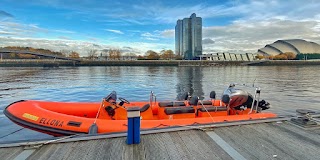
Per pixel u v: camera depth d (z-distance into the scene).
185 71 53.25
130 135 3.07
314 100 12.69
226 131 3.68
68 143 3.10
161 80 27.52
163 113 5.36
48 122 4.57
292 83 23.08
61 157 2.66
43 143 3.02
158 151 2.87
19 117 4.83
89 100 13.51
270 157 2.73
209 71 53.66
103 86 20.84
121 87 20.08
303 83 23.00
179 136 3.43
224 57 120.88
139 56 117.25
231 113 5.72
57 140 3.12
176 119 4.66
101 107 5.26
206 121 4.66
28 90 17.81
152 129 3.66
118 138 3.31
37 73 44.00
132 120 3.06
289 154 2.82
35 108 5.04
